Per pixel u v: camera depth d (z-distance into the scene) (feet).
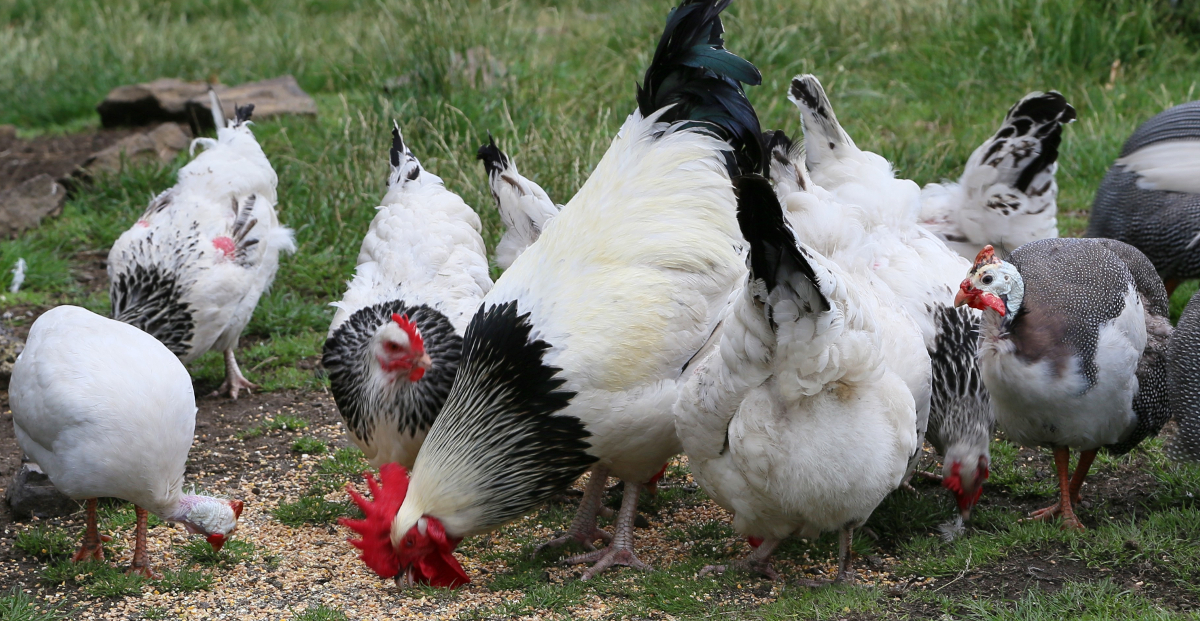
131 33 59.67
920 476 21.31
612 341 16.83
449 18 45.19
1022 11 46.50
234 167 27.17
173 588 17.46
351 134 38.63
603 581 17.38
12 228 35.81
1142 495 19.51
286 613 16.58
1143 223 25.38
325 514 20.20
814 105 22.07
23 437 17.97
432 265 21.74
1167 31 45.44
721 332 16.94
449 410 17.24
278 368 27.76
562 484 17.42
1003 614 15.23
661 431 17.24
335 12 66.90
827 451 15.43
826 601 16.07
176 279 24.34
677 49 18.90
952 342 18.85
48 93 52.90
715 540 19.24
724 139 19.15
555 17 59.82
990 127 39.60
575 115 40.86
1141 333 17.35
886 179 21.90
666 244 17.84
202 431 24.26
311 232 34.22
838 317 14.56
